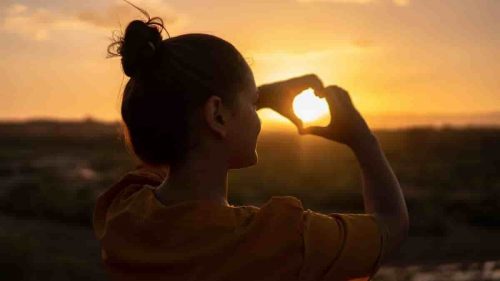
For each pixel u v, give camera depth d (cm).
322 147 10750
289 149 9575
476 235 3291
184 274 134
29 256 1838
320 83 149
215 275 133
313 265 132
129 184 161
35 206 3606
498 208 3841
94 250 2702
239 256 133
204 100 138
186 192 141
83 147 14512
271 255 133
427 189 5228
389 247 137
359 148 146
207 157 140
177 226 137
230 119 139
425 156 10875
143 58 140
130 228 142
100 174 6406
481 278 2386
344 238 134
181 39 143
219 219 136
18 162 9494
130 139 145
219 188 142
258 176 5350
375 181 144
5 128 19550
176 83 138
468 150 12612
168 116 139
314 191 4494
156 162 144
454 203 4106
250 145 142
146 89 140
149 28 142
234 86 140
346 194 4325
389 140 14912
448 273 2461
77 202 3625
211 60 139
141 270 138
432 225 3334
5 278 1723
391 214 140
